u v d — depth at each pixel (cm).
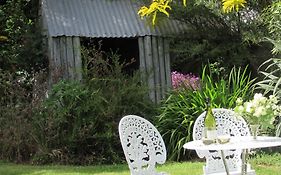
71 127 875
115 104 891
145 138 513
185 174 695
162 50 1085
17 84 939
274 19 882
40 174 720
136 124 511
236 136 534
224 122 561
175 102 912
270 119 476
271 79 803
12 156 888
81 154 873
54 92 889
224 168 536
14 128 871
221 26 1077
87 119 874
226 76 1066
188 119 870
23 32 1165
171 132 879
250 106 478
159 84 1065
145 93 936
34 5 1216
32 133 866
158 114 920
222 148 437
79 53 1024
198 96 889
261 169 715
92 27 1072
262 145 438
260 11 1016
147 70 1047
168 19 1102
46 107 879
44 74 983
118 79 923
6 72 1008
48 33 1041
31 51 1085
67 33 1034
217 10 1010
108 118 888
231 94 900
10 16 1203
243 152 497
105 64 930
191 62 1127
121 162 872
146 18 1079
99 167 802
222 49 1062
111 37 1068
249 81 988
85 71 920
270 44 1000
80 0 1145
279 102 735
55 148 864
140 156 502
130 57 1227
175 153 860
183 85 952
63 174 717
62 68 964
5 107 901
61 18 1077
